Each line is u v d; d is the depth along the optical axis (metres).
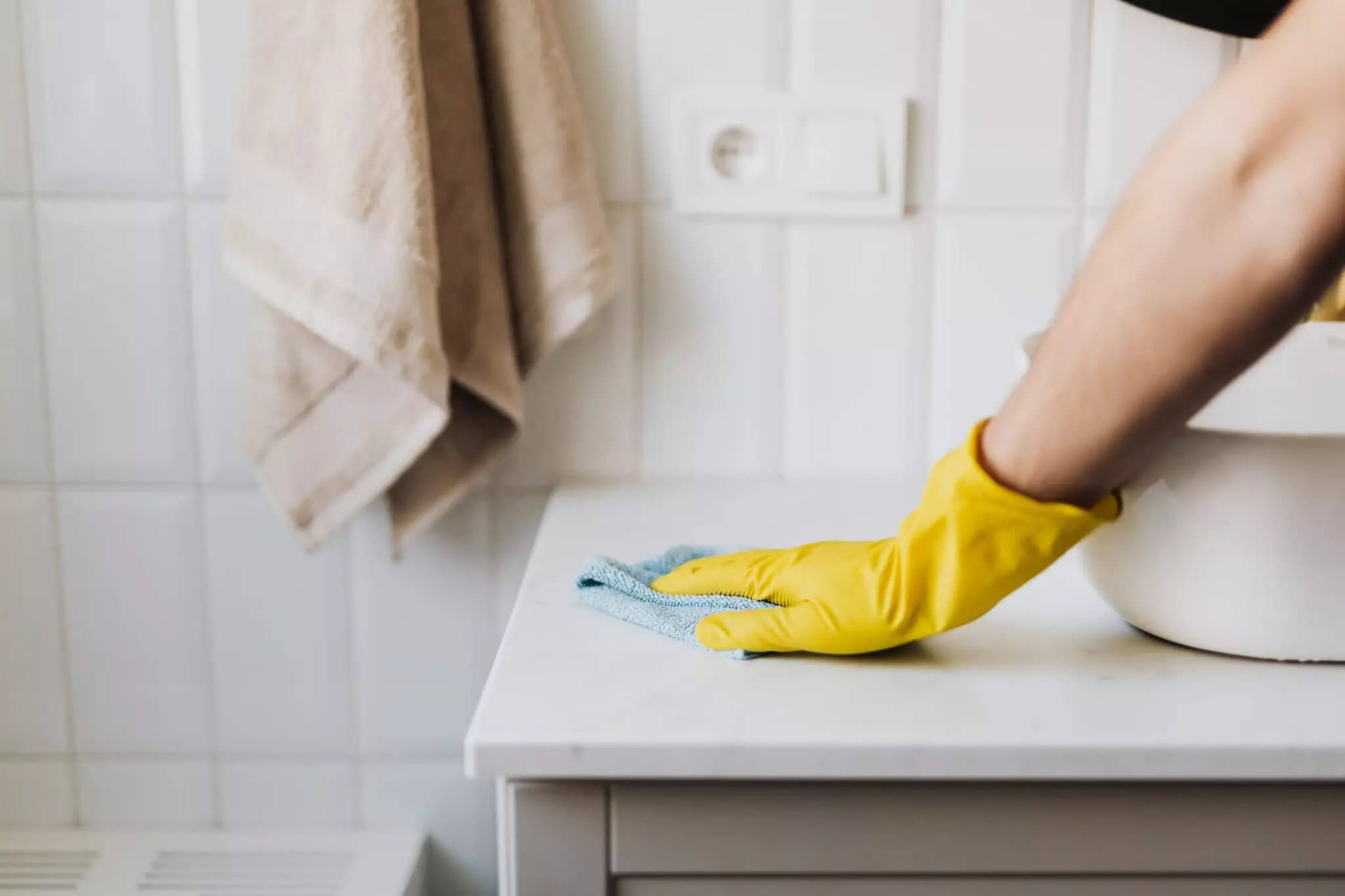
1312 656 0.56
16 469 1.00
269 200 0.84
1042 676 0.56
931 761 0.48
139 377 0.99
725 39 0.95
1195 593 0.56
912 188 0.97
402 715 1.05
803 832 0.50
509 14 0.86
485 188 0.89
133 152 0.95
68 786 1.05
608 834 0.50
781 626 0.57
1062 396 0.48
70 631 1.03
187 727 1.05
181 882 0.97
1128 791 0.49
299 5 0.83
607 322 0.99
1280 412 0.75
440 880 1.08
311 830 1.07
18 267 0.97
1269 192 0.40
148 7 0.93
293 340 0.88
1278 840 0.50
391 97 0.80
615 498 0.95
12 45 0.94
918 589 0.55
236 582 1.03
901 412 1.00
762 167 0.96
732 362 1.00
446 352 0.89
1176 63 0.96
